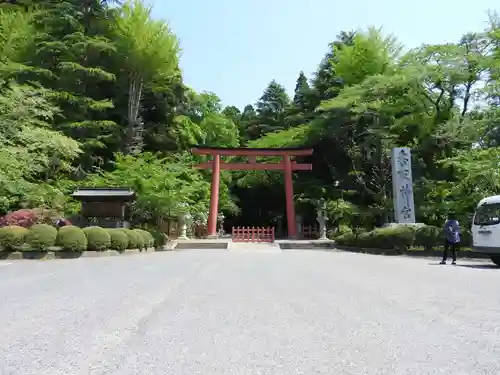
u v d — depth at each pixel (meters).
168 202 22.62
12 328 4.20
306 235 35.75
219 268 10.84
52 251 14.77
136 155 28.88
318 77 37.25
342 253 18.95
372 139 26.50
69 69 27.44
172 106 34.06
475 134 21.42
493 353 3.39
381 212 25.28
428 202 22.66
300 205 34.78
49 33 29.12
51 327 4.23
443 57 22.36
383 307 5.32
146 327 4.23
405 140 26.81
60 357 3.26
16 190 18.38
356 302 5.67
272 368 3.03
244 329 4.16
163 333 4.00
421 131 25.36
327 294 6.36
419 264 12.48
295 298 5.98
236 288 6.99
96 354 3.35
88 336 3.89
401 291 6.71
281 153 29.77
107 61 31.12
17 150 18.12
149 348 3.51
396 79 23.70
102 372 2.93
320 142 33.59
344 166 34.31
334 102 26.80
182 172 25.95
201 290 6.75
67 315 4.80
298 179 35.78
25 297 6.05
